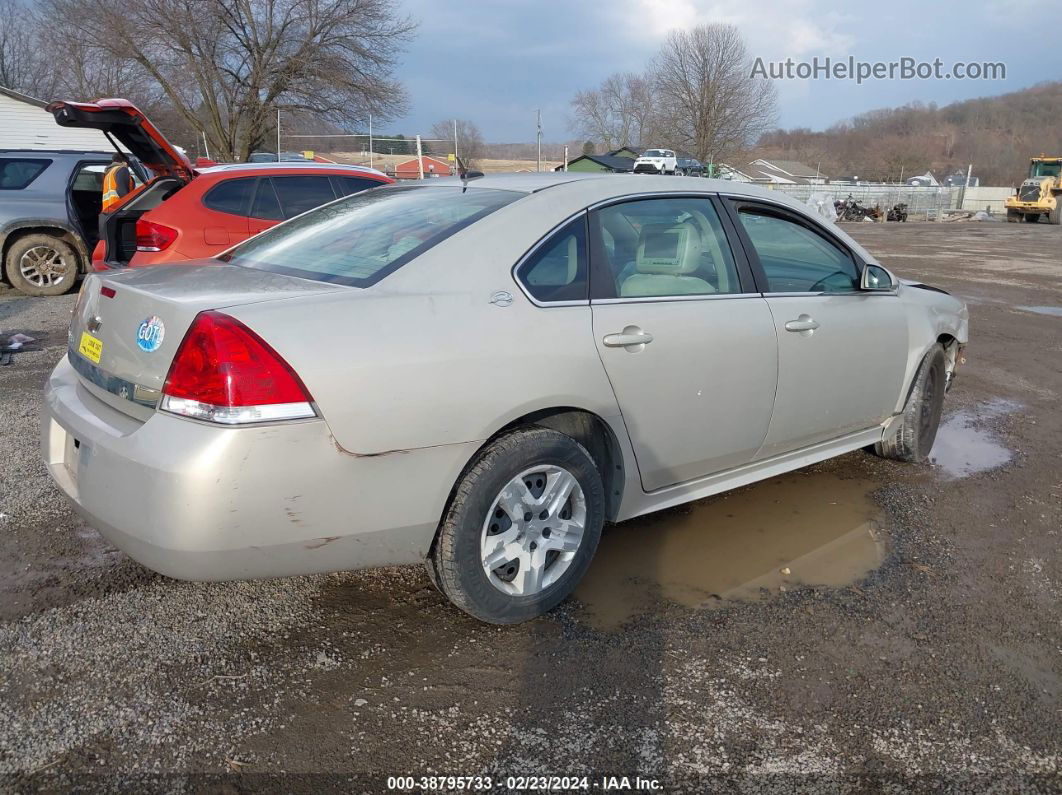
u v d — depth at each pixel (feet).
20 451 14.76
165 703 8.10
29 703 8.01
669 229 10.89
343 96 89.61
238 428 7.39
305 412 7.61
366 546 8.32
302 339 7.68
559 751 7.62
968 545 12.18
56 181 33.65
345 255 9.66
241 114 91.61
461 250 9.04
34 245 33.42
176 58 87.30
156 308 8.10
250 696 8.25
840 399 12.87
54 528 11.76
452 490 8.70
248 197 23.45
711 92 151.94
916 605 10.38
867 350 13.15
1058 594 10.80
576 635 9.49
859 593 10.63
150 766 7.27
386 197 11.59
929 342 14.42
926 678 8.85
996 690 8.68
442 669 8.79
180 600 9.98
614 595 10.42
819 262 12.93
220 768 7.27
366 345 7.94
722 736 7.86
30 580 10.31
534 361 8.87
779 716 8.17
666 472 10.71
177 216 22.50
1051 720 8.21
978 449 16.70
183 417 7.59
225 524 7.48
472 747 7.64
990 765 7.58
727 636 9.54
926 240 84.48
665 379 10.16
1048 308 36.78
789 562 11.44
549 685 8.57
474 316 8.66
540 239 9.52
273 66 88.22
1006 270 53.06
